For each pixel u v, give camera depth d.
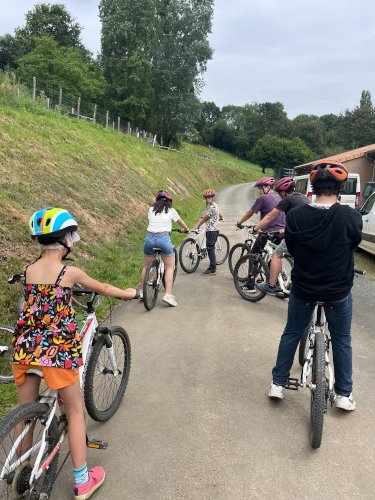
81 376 2.96
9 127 11.92
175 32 49.31
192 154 59.06
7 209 7.11
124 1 46.25
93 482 2.71
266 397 3.89
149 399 3.83
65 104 28.44
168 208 6.36
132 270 7.99
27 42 62.56
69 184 10.66
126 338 3.76
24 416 2.29
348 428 3.46
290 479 2.88
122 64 46.59
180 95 50.12
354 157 24.55
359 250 12.25
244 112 115.94
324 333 3.59
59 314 2.47
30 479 2.32
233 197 34.44
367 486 2.84
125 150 21.83
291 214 3.31
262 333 5.38
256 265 6.57
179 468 2.97
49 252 2.57
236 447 3.20
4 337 4.46
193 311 6.17
